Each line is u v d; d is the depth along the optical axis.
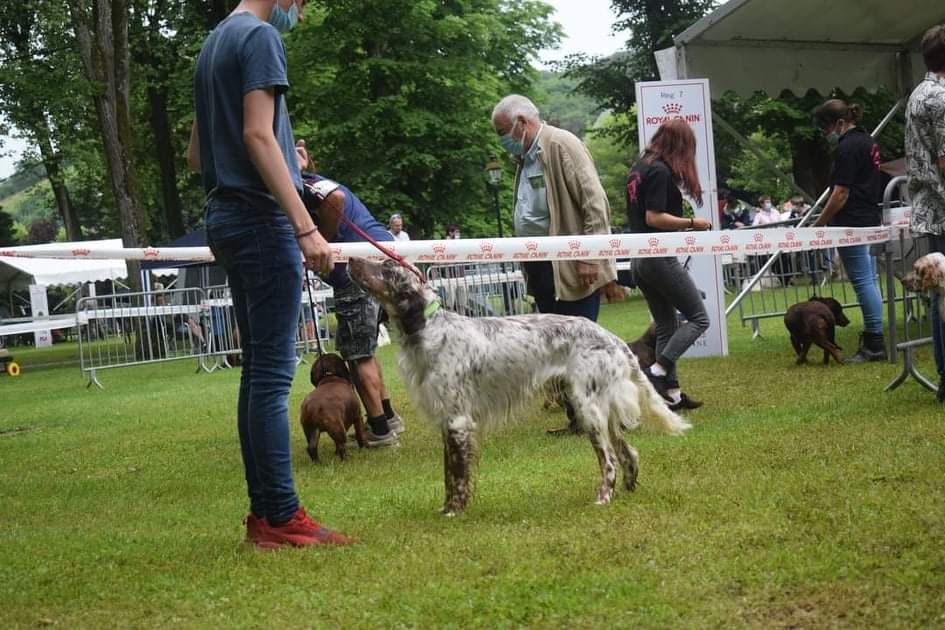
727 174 41.25
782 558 3.76
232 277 4.52
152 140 33.72
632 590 3.54
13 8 26.08
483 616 3.40
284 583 3.92
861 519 4.20
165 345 16.80
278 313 4.40
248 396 4.55
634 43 37.06
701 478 5.29
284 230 4.38
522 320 5.23
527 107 7.60
